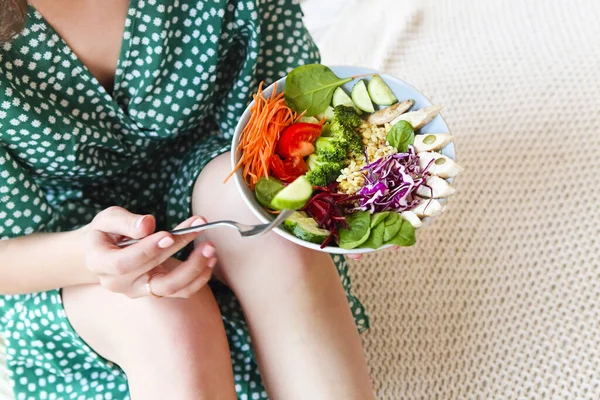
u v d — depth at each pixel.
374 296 1.42
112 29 0.98
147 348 0.96
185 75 1.04
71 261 0.97
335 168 0.92
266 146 0.92
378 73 0.96
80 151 1.02
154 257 0.90
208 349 0.98
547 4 1.76
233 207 1.02
